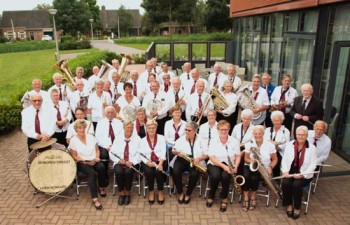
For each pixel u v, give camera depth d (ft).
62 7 161.17
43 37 211.00
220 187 18.62
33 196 17.49
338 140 21.95
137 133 18.89
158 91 22.03
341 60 20.81
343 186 18.19
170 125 18.52
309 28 25.63
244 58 45.75
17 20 218.18
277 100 21.15
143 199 17.31
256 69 40.32
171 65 54.29
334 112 21.53
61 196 17.13
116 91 24.34
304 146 15.60
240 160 16.55
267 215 15.78
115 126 18.44
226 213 15.98
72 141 17.06
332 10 21.58
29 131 18.04
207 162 17.21
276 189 15.69
